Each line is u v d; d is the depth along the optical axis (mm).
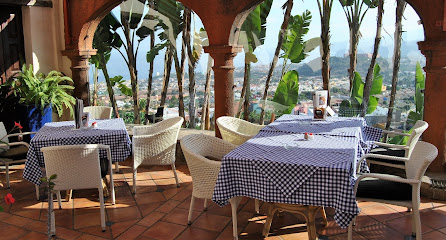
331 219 3443
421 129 3527
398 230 3217
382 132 4105
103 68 6465
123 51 6293
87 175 3254
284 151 2951
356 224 3336
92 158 3230
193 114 6070
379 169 4258
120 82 6434
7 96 5848
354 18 4824
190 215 3371
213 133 5504
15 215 3648
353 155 2812
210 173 3072
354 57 4910
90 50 6035
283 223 3383
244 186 2805
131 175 4812
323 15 4957
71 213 3678
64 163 3178
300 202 2629
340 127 3803
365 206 3713
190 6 4824
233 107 4863
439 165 3988
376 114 4934
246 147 3115
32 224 3459
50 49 6312
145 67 6227
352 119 4211
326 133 3549
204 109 6008
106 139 3918
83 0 5695
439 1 3682
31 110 5664
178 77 6043
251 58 5406
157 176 4754
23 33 6078
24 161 4273
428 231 3188
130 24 6121
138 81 6316
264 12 5234
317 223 3369
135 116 6453
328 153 2861
